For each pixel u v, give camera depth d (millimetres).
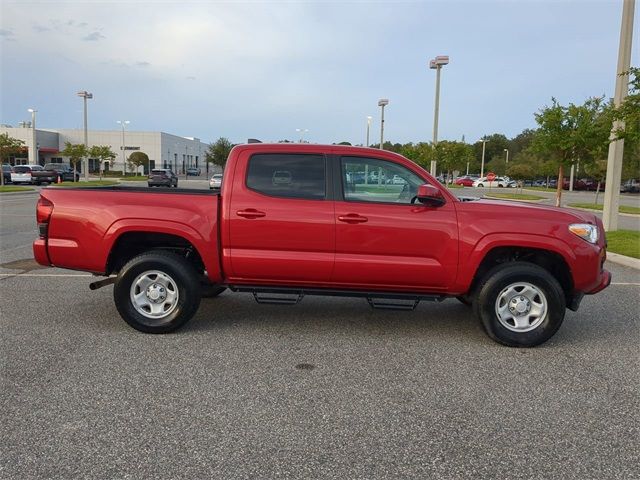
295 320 6086
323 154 5434
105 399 3914
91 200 5434
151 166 81062
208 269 5426
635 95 10953
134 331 5559
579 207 27969
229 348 5086
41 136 71438
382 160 5398
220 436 3408
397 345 5289
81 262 5457
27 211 19125
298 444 3328
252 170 5434
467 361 4875
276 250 5348
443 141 35094
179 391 4074
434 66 29375
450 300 7242
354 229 5258
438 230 5238
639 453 3301
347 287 5461
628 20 13078
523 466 3135
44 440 3324
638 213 24547
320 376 4430
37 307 6477
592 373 4629
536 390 4234
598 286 5391
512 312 5297
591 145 16953
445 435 3482
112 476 2955
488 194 40469
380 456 3209
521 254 5602
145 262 5391
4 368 4492
